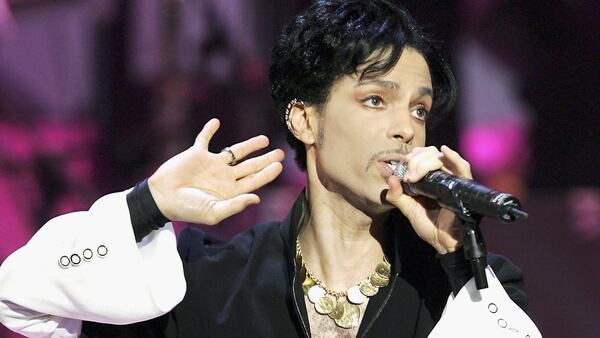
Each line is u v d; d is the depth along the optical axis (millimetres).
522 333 6250
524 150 14766
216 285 6883
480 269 6020
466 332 6246
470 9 14664
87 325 6816
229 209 6422
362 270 6805
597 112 14844
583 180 14758
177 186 6488
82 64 14414
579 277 12609
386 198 6512
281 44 7027
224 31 14328
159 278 6473
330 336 6625
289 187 13930
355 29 6617
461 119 14633
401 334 6625
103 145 14344
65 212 14242
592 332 12406
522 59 14828
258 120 14281
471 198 5855
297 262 6895
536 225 12859
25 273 6477
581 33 14844
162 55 14258
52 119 14375
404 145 6559
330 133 6738
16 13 14359
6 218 14094
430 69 6980
